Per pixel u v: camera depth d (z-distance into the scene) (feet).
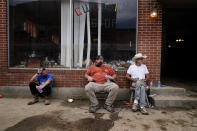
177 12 20.21
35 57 16.55
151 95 14.40
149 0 14.93
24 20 16.47
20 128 9.66
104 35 16.22
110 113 12.09
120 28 15.96
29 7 16.39
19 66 16.49
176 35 37.52
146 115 11.75
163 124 10.36
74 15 16.31
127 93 15.31
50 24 16.42
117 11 15.90
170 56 38.17
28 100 14.97
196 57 35.42
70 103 14.29
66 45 16.43
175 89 14.53
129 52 15.85
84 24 16.30
